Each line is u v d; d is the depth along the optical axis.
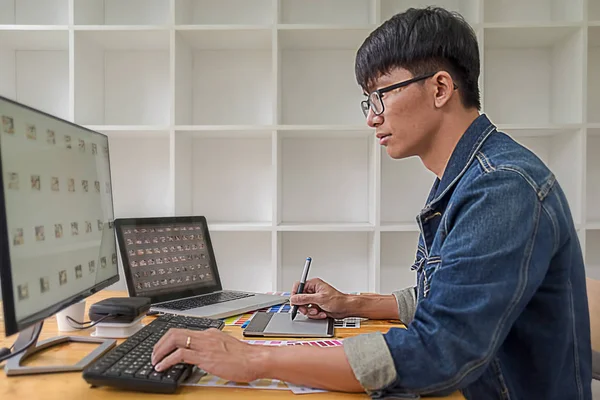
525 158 0.75
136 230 1.32
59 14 2.12
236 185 2.17
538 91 2.11
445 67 0.82
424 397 0.68
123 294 1.48
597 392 1.37
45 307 0.77
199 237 1.50
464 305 0.64
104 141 1.13
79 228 0.94
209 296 1.38
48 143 0.82
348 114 2.14
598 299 1.17
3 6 2.07
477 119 0.85
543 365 0.77
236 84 2.16
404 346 0.65
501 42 2.01
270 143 2.15
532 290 0.65
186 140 2.06
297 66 2.14
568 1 1.90
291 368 0.69
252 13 2.13
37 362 0.82
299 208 2.16
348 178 2.16
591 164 2.10
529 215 0.67
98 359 0.83
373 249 1.92
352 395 0.68
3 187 0.67
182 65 1.98
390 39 0.83
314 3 2.12
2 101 0.68
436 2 2.10
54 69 2.13
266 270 2.18
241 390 0.71
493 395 0.78
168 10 2.12
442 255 0.70
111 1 2.13
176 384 0.69
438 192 0.90
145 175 2.15
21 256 0.71
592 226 1.80
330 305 1.14
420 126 0.84
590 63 2.08
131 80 2.15
